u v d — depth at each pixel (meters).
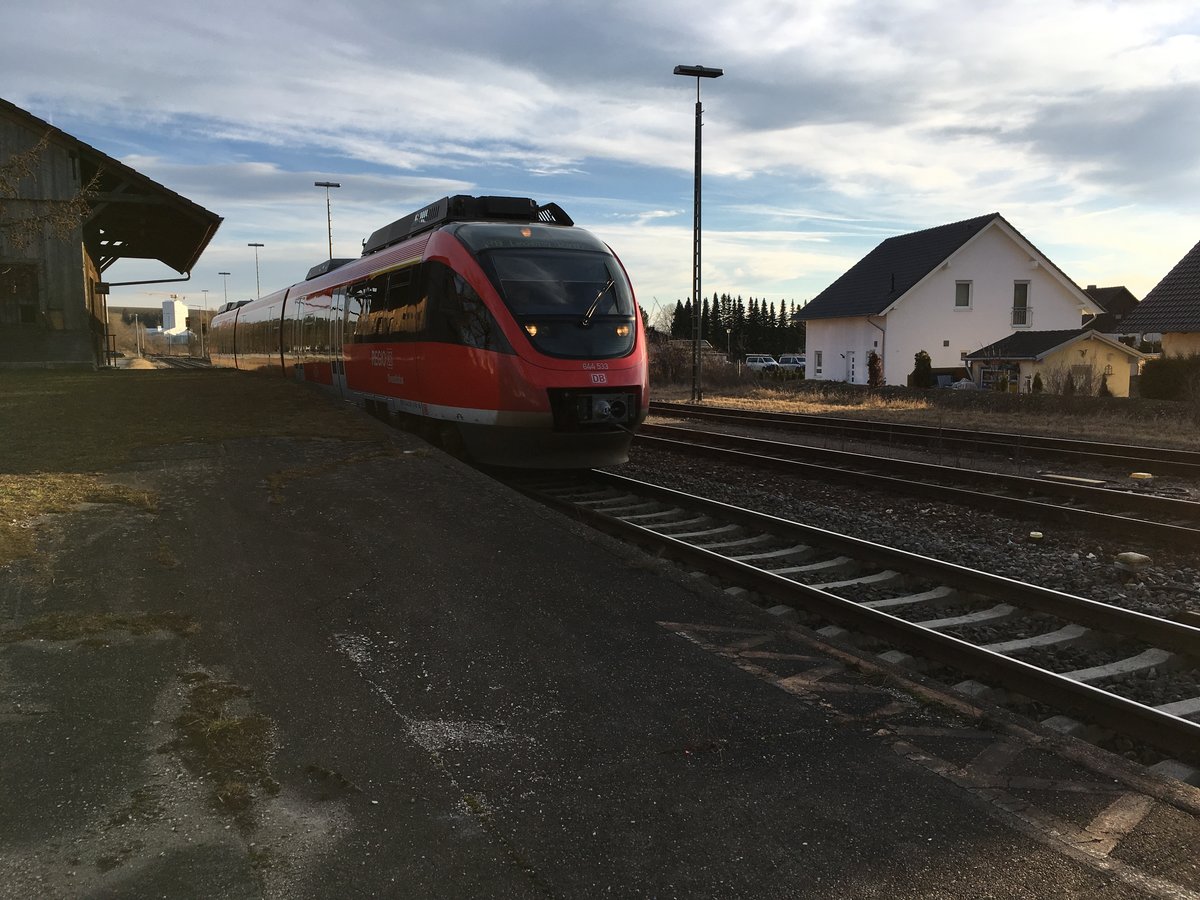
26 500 7.07
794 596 6.30
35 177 22.17
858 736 3.85
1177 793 3.40
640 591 5.72
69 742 3.54
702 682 4.37
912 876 2.85
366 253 15.84
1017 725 3.95
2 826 2.98
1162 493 11.27
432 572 5.92
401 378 12.35
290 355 20.88
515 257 10.74
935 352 42.03
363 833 3.02
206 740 3.59
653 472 12.80
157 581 5.48
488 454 10.54
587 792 3.33
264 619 4.98
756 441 15.96
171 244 32.56
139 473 8.47
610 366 10.34
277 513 7.19
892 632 5.58
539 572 6.02
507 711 4.00
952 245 41.56
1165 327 27.16
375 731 3.76
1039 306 43.41
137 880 2.72
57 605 5.02
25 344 22.59
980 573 6.42
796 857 2.95
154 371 24.31
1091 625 5.75
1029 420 21.02
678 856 2.94
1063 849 3.01
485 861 2.88
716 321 118.56
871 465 13.37
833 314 44.44
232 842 2.93
